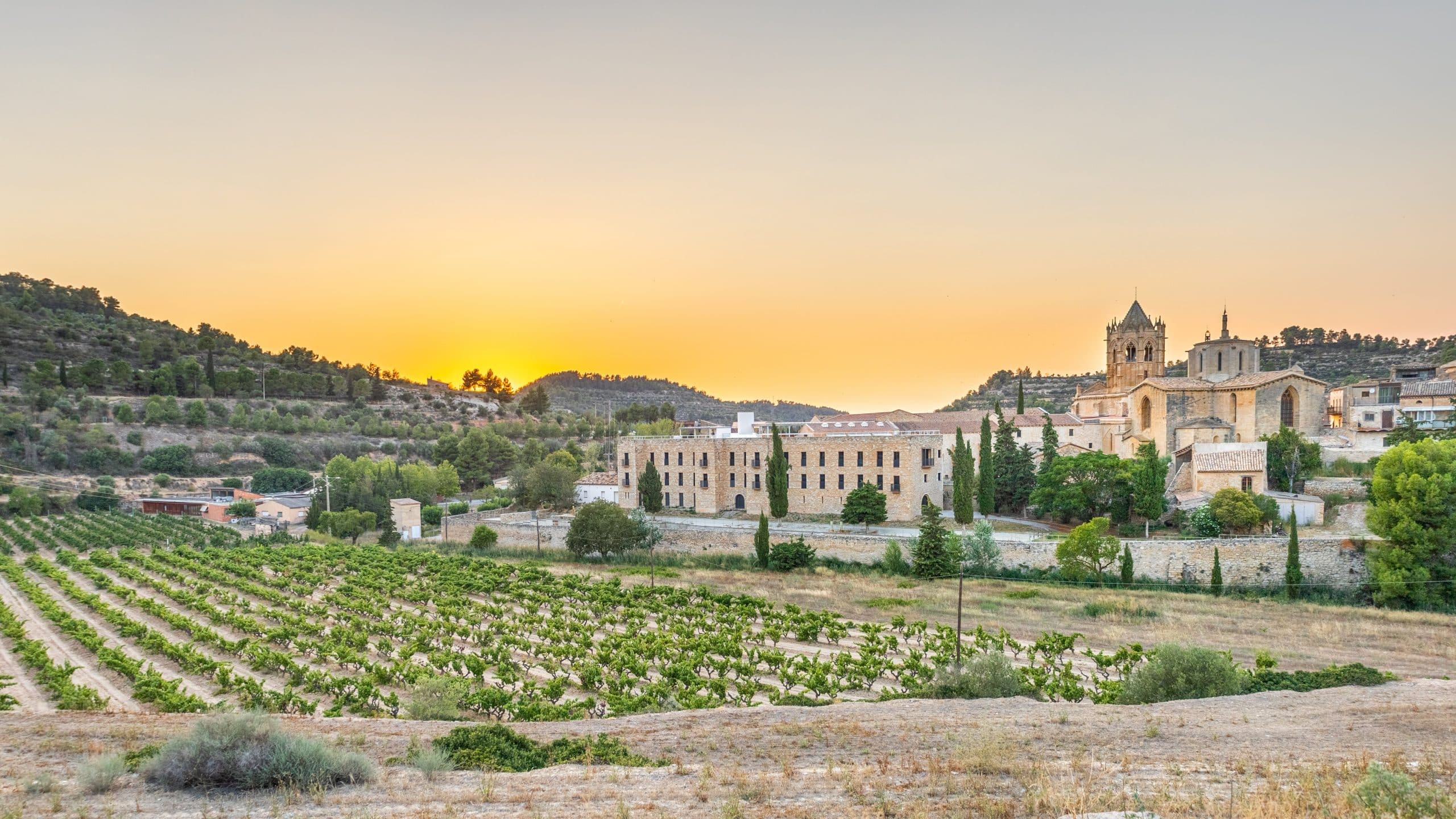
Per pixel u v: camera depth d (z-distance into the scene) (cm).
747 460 10475
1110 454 8825
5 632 5838
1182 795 2100
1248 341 10394
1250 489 7706
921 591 6912
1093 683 4400
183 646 5278
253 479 15688
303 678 4662
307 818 1969
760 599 6556
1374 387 10350
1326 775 2278
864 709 3450
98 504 14275
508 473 15750
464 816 2002
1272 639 5219
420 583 7706
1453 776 2297
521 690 4516
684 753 2730
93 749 2634
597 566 8694
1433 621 5616
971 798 2119
